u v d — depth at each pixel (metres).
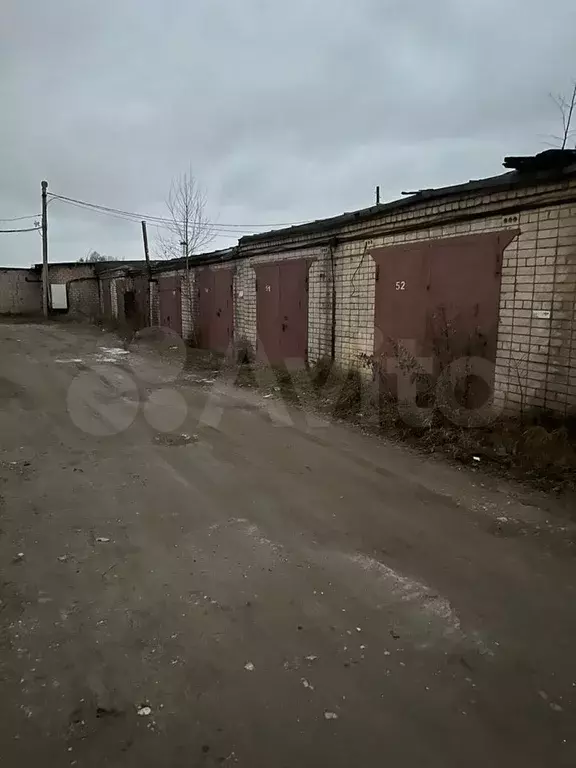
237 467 4.73
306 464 4.80
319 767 1.76
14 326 22.98
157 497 4.05
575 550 3.19
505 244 5.37
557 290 4.89
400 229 6.89
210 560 3.11
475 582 2.86
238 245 11.66
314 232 8.94
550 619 2.54
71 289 30.39
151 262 21.30
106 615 2.58
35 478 4.46
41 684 2.13
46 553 3.20
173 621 2.54
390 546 3.27
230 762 1.78
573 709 1.99
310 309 9.27
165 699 2.05
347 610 2.62
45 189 27.08
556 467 4.37
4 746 1.84
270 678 2.16
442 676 2.17
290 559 3.12
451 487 4.21
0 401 7.62
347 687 2.11
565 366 4.86
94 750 1.83
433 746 1.84
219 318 13.34
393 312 7.15
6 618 2.56
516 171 5.11
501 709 2.00
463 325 5.97
